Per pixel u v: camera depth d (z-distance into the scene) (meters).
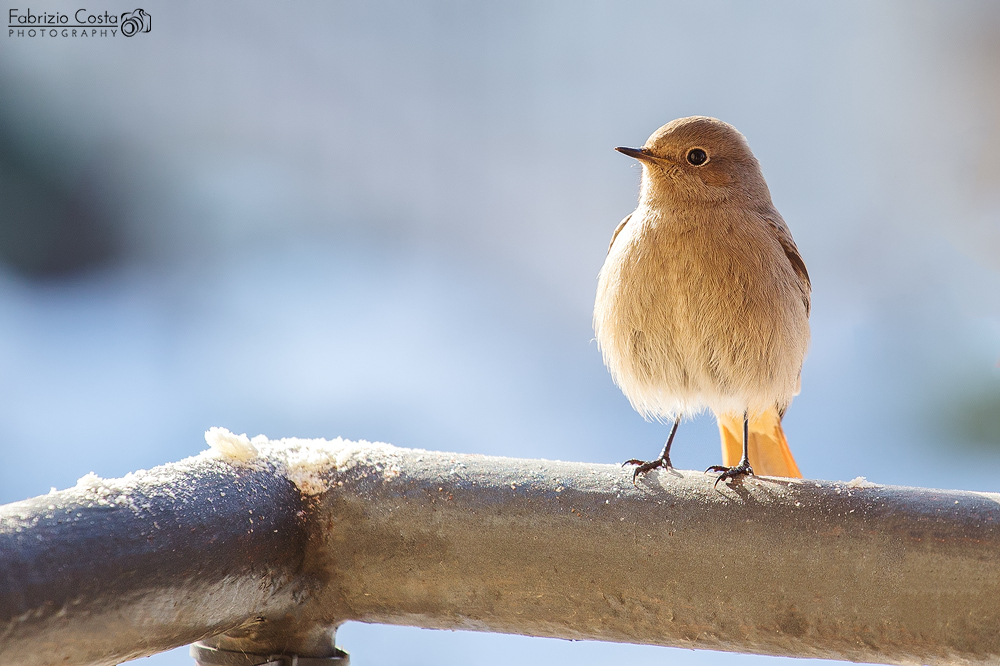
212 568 4.21
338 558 4.23
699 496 4.23
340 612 4.24
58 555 4.04
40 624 3.97
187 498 4.21
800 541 4.22
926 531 4.22
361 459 4.24
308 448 4.24
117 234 8.84
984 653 4.21
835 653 4.22
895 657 4.22
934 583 4.21
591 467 4.24
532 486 4.23
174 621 4.21
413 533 4.23
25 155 8.74
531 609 4.23
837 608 4.22
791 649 4.23
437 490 4.23
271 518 4.22
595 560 4.23
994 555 4.21
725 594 4.22
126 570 4.20
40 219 8.47
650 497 4.23
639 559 4.23
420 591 4.23
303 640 4.24
